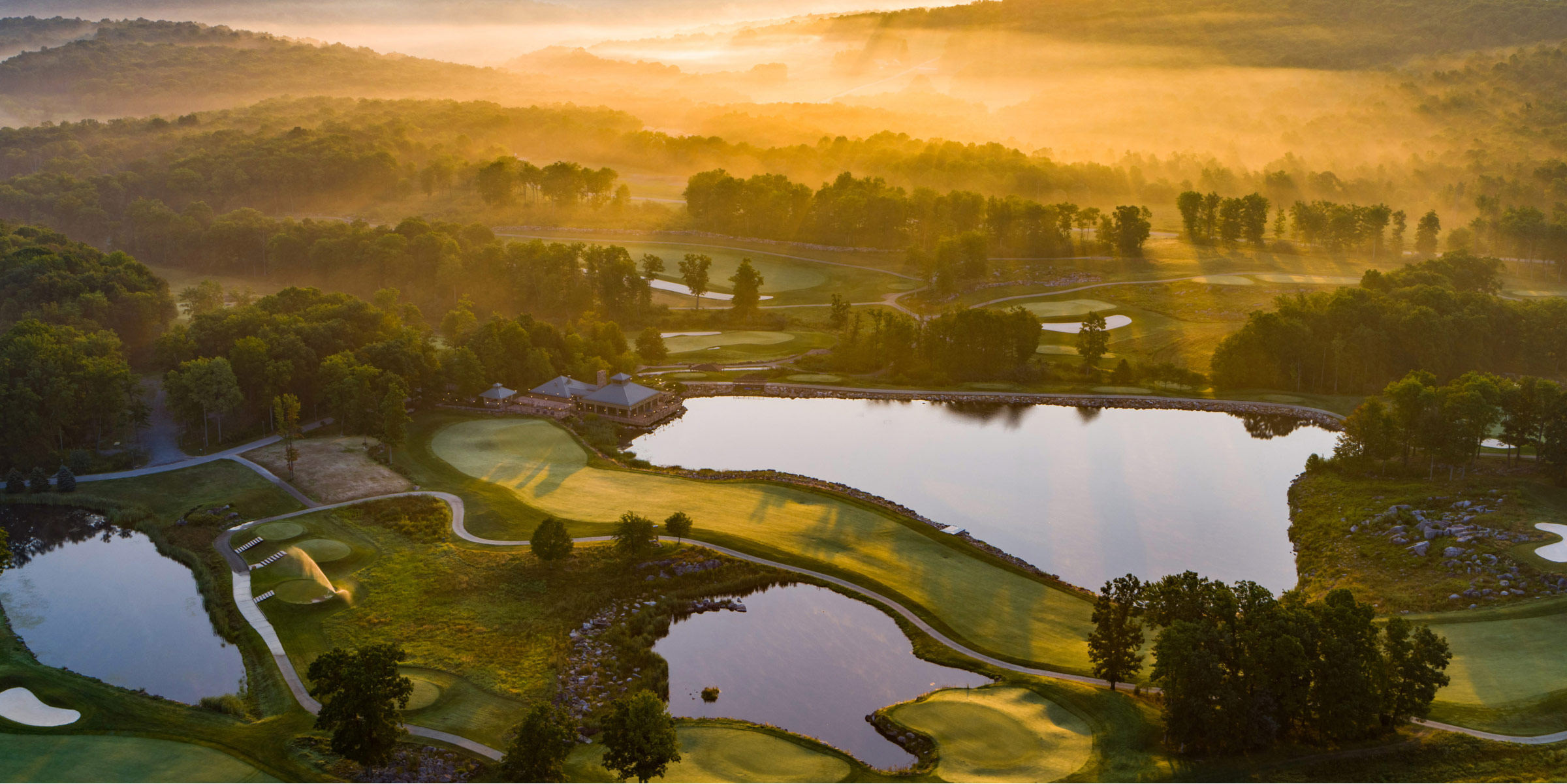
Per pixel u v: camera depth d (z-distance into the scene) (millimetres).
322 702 82438
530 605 100875
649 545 111312
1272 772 69062
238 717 80938
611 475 137500
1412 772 68625
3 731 76812
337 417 154000
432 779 72125
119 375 142500
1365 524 119688
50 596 104125
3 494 128375
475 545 114062
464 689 85312
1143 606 89375
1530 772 67625
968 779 71625
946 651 93625
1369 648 73500
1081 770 71438
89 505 125000
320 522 119625
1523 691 80062
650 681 88625
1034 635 96812
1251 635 74062
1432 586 102562
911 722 80562
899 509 128375
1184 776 69000
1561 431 125625
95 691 83500
